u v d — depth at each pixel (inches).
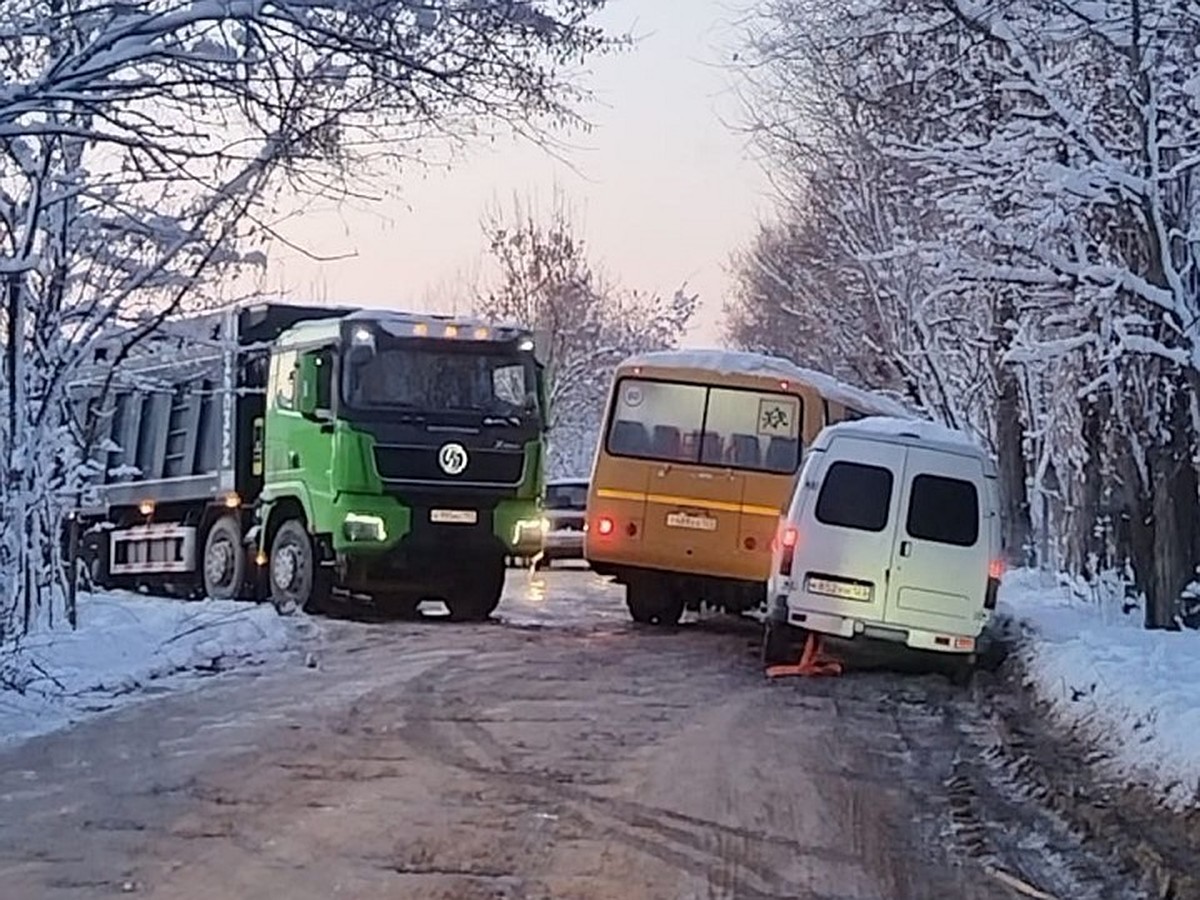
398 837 346.9
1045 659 611.5
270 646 698.2
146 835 344.8
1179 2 516.1
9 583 588.1
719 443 807.1
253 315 896.3
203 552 952.3
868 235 1063.6
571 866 326.0
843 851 350.9
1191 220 569.3
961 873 335.9
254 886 304.0
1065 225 582.9
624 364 821.2
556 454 2418.8
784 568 665.6
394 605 923.4
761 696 593.9
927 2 531.5
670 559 805.9
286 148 444.8
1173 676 520.4
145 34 414.6
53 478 668.7
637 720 522.9
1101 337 598.2
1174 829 368.2
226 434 908.6
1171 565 679.7
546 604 1018.1
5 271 495.5
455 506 811.4
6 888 300.7
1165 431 673.6
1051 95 539.2
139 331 636.7
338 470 800.9
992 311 916.0
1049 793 412.8
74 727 490.9
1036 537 1115.9
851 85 713.6
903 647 670.5
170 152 437.7
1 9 429.7
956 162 568.7
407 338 812.6
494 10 418.9
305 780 407.8
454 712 526.6
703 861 335.6
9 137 443.8
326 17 413.4
